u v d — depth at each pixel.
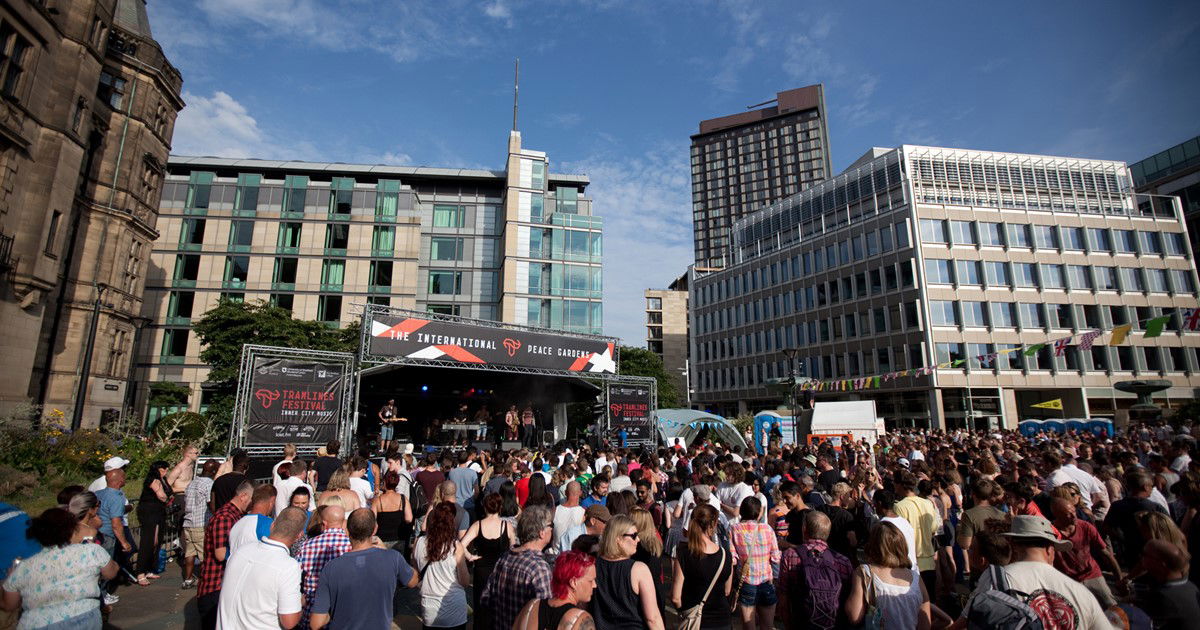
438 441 26.20
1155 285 49.31
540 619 3.33
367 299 50.75
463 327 18.59
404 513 8.05
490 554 5.29
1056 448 12.12
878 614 4.05
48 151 20.56
